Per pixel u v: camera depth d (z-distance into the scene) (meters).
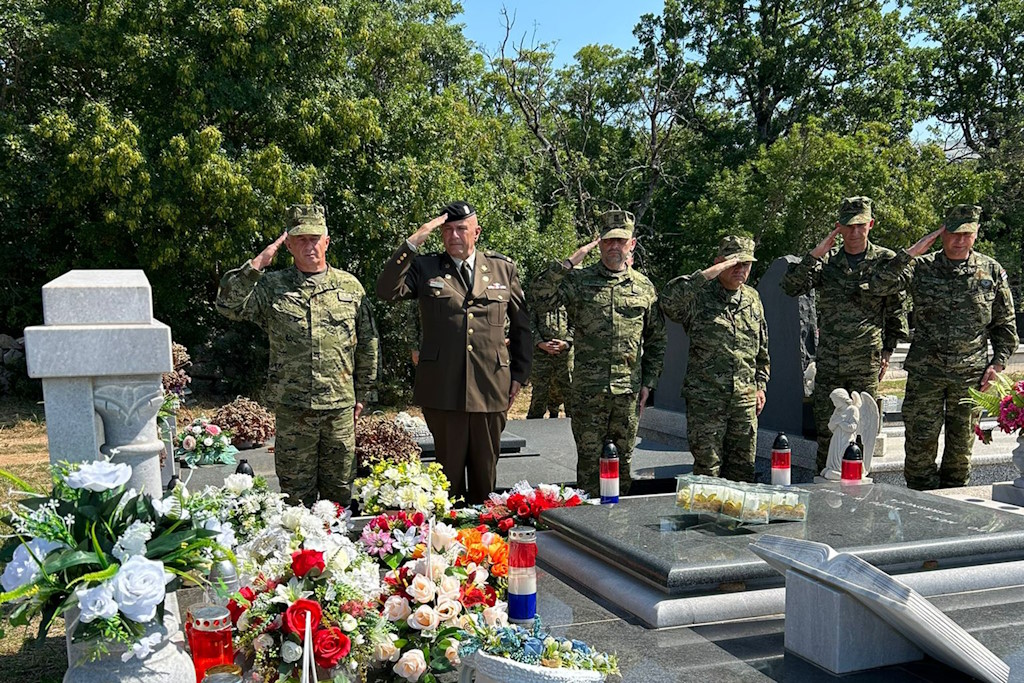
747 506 4.17
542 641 2.81
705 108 27.92
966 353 6.57
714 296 6.28
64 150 14.07
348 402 5.23
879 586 2.86
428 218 15.87
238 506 4.00
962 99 30.44
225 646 2.92
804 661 3.11
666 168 26.00
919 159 25.23
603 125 28.17
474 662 2.71
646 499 4.95
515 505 4.89
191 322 16.50
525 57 23.14
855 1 26.64
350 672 2.92
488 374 5.34
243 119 15.52
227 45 14.47
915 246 6.41
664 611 3.44
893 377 15.62
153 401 3.33
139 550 2.53
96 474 2.58
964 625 3.36
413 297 5.48
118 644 2.52
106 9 14.38
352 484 5.37
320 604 2.93
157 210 13.92
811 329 7.89
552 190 23.92
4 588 2.47
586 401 5.98
